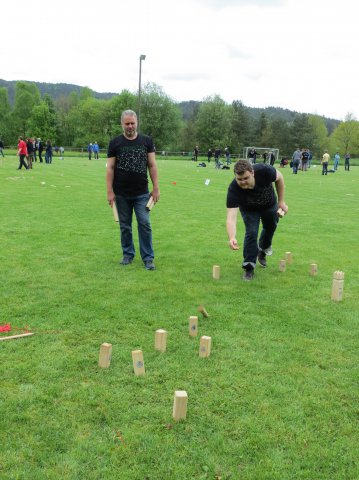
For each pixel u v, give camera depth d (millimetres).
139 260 6727
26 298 4949
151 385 3285
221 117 83938
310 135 84688
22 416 2896
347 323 4492
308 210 12438
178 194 15203
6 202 11836
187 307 4816
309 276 6105
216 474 2467
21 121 89250
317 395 3223
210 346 3758
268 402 3115
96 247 7355
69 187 15836
